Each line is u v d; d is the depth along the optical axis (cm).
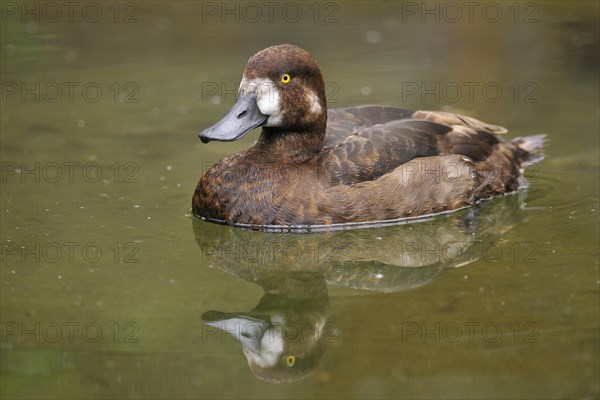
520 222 1125
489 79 1669
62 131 1454
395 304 917
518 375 775
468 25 1931
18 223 1119
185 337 873
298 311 923
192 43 1862
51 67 1748
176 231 1110
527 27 1905
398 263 1038
